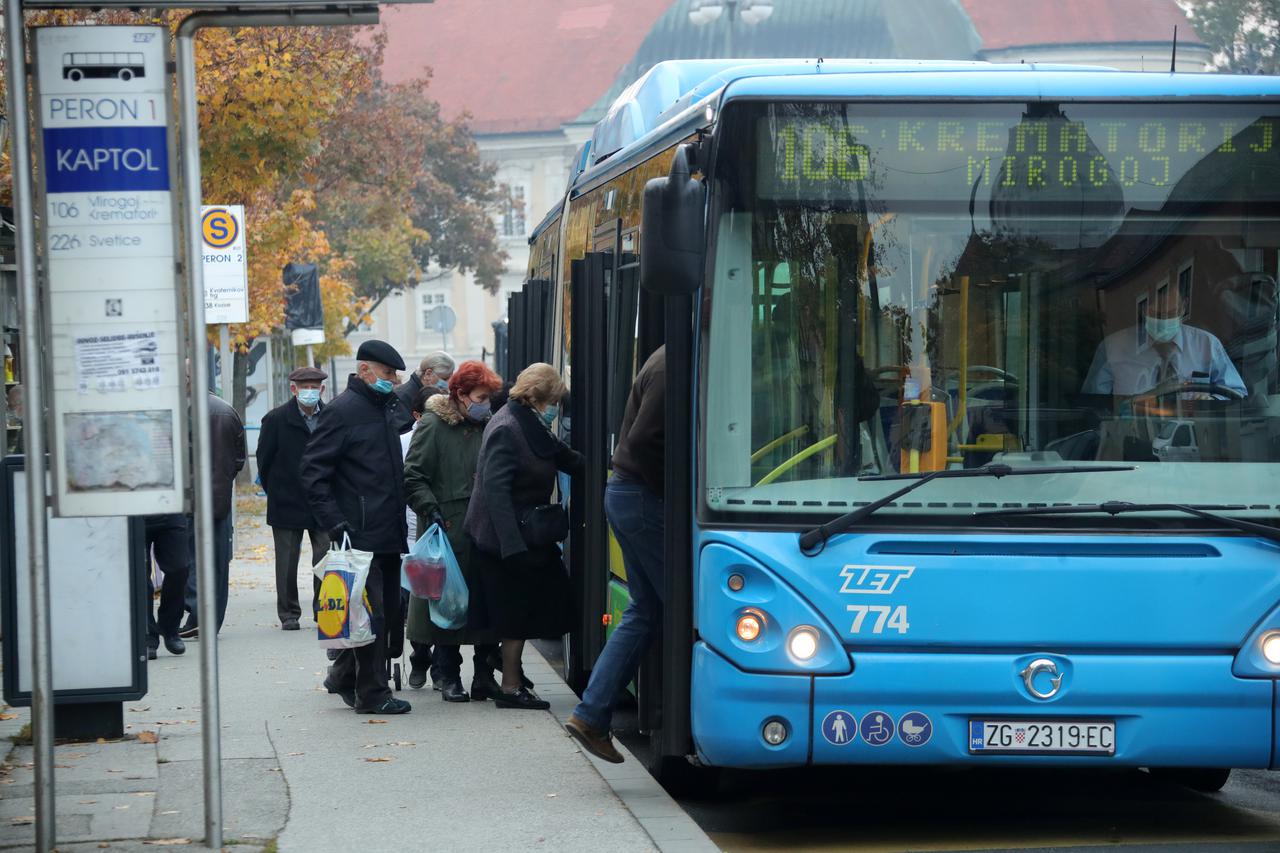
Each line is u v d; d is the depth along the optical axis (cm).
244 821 1249
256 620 2602
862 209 1220
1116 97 1225
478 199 11688
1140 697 1173
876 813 1359
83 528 1532
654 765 1424
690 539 1241
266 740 1574
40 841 1147
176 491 1156
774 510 1199
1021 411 1207
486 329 17238
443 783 1384
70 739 1568
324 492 1670
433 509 1812
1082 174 1223
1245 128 1228
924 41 16075
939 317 1216
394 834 1212
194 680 1969
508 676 1775
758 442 1209
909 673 1171
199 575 1159
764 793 1445
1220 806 1378
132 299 1147
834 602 1180
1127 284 1217
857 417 1209
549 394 1706
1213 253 1222
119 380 1146
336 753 1511
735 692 1186
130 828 1221
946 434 1205
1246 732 1180
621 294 1609
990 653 1181
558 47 18100
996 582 1176
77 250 1142
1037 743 1176
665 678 1252
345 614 1673
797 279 1218
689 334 1238
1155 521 1186
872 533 1183
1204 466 1202
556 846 1177
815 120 1223
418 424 1845
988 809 1370
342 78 4138
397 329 17288
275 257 4984
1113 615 1177
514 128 17500
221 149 3997
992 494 1191
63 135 1137
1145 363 1212
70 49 1136
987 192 1222
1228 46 13762
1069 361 1211
